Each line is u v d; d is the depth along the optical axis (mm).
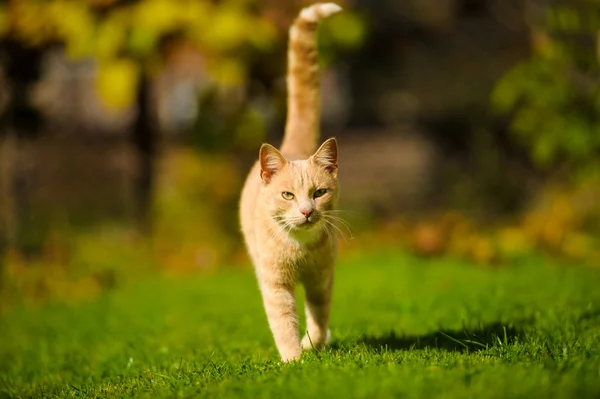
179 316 9492
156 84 15656
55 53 15641
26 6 12250
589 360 4523
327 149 6094
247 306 9680
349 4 13797
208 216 13938
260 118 13891
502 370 4281
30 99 14398
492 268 11094
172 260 13359
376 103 22109
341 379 4297
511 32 18797
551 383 3943
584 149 11195
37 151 17469
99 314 10242
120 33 11836
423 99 20219
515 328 6234
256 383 4512
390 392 3988
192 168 14086
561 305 7348
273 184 5887
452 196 16578
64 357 7691
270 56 12883
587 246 11961
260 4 12523
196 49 12641
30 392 5988
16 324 10297
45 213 15773
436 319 7332
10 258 12789
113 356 7180
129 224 15516
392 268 11633
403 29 21391
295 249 5777
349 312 8305
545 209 13531
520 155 17297
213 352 6230
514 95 11680
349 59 22531
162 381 5172
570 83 11234
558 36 11992
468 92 18766
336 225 6594
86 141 18484
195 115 14188
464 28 20078
